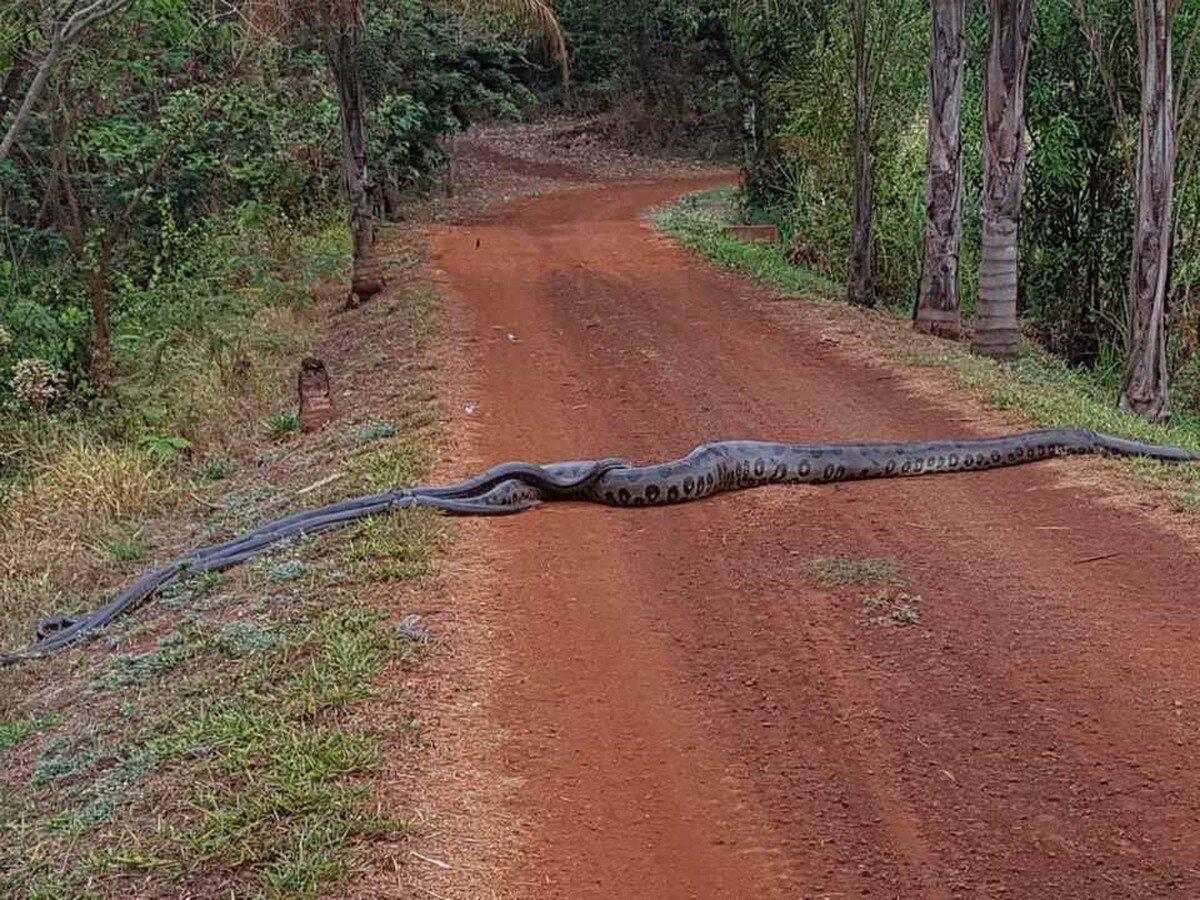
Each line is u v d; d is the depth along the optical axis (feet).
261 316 59.88
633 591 24.98
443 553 27.02
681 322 56.85
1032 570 25.27
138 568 31.58
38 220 55.98
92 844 17.29
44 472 37.37
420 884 15.58
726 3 96.53
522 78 181.27
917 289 57.88
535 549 27.40
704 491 30.76
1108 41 54.34
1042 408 38.50
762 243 87.56
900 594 24.17
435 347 50.83
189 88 64.13
